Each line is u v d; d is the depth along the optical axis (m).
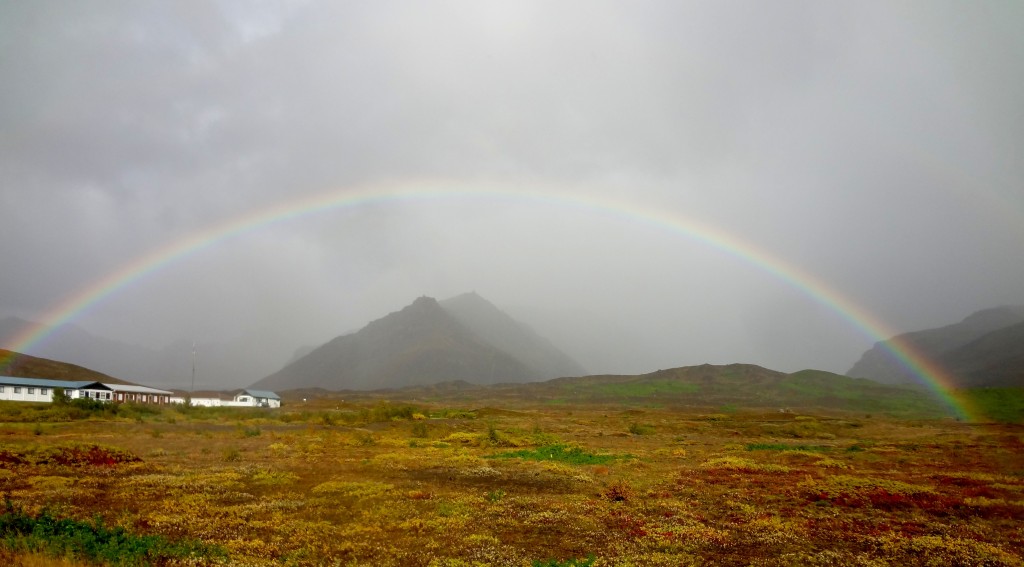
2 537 16.30
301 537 19.97
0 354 167.88
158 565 15.91
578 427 82.88
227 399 143.25
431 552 18.61
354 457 42.50
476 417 103.88
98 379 170.12
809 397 195.50
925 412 141.88
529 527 22.09
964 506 26.95
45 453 34.62
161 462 37.28
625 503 26.81
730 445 58.44
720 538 20.56
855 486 31.11
